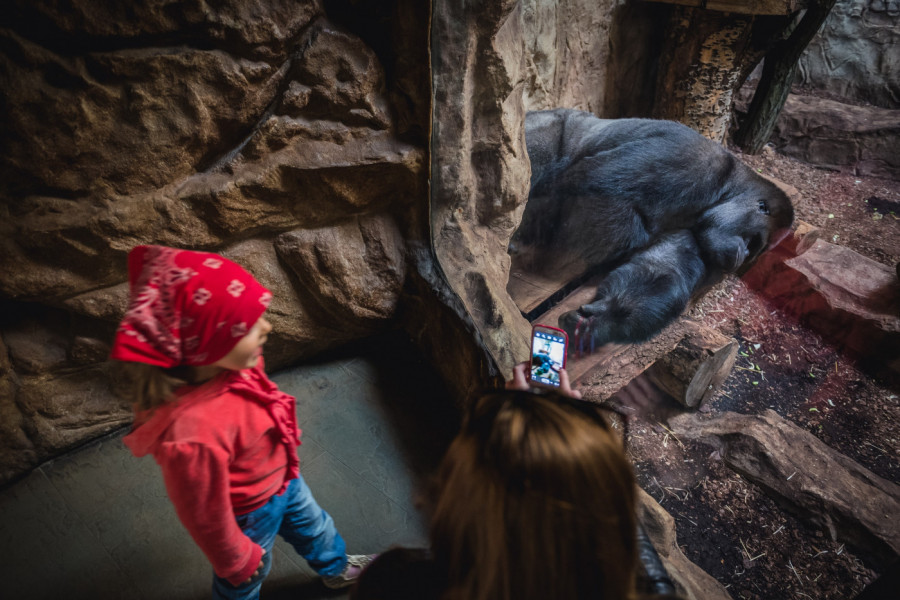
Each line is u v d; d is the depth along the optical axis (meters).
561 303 4.41
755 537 4.21
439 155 3.04
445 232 3.26
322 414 2.99
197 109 2.25
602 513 0.69
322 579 2.22
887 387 5.36
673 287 4.52
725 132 6.95
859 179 7.51
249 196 2.50
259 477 1.50
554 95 5.95
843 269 5.87
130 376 1.27
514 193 3.50
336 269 2.86
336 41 2.37
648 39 6.88
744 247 4.75
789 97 8.56
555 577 0.69
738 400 5.37
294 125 2.47
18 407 2.49
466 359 2.85
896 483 4.66
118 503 2.50
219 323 1.23
